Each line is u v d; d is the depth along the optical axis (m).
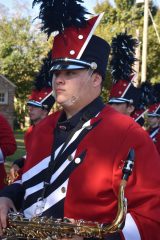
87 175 3.75
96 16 4.09
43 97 8.87
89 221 3.65
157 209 3.69
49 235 3.68
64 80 3.97
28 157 4.24
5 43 52.91
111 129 3.85
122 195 3.48
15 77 53.09
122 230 3.61
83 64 3.96
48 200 3.87
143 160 3.75
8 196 4.28
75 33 4.04
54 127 4.16
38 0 4.18
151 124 11.79
